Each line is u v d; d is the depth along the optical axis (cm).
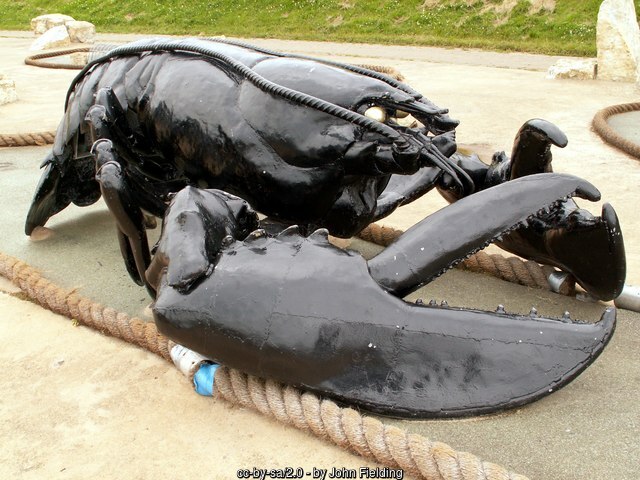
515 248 404
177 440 300
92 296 451
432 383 272
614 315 289
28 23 2834
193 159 360
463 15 1989
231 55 357
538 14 1870
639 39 1327
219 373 320
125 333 380
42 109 1151
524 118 983
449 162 311
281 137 323
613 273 340
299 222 347
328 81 318
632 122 959
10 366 364
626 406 304
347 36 2048
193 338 288
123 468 286
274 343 277
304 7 2323
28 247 539
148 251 381
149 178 408
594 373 330
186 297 287
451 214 291
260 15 2370
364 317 273
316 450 289
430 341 273
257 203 348
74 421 317
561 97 1136
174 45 386
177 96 361
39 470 287
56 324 407
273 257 287
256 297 279
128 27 2555
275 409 301
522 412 299
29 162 827
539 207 291
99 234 562
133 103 392
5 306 432
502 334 276
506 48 1753
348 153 311
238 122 337
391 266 283
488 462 260
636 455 275
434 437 288
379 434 276
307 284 278
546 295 421
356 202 338
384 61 1631
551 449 279
